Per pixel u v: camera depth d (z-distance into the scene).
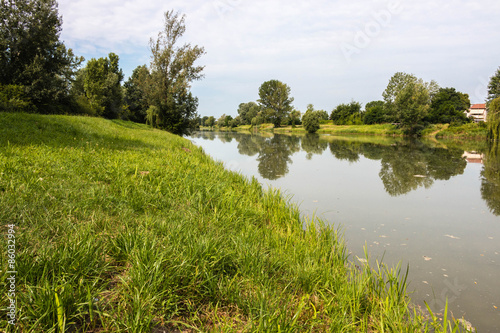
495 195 9.02
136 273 2.49
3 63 20.94
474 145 27.66
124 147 9.52
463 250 5.10
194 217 4.38
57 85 23.77
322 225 5.27
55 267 2.38
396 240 5.49
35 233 2.84
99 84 32.81
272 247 4.10
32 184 4.01
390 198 8.55
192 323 2.35
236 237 3.89
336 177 11.71
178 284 2.63
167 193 5.24
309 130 61.56
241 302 2.63
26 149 6.11
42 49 22.83
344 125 70.12
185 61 29.84
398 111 48.91
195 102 33.09
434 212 7.28
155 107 30.89
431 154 20.12
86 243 2.72
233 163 15.26
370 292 3.30
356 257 4.66
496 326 3.11
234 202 5.59
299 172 12.81
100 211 3.74
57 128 10.09
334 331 2.50
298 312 2.43
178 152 11.05
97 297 2.31
